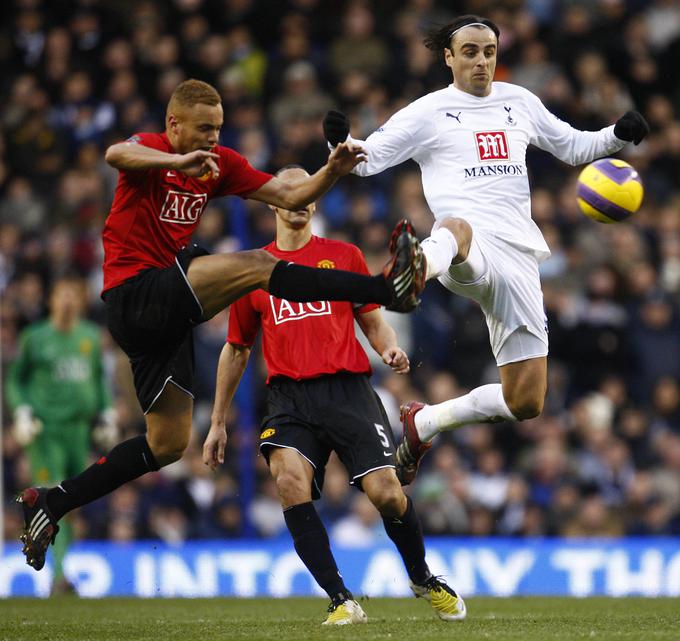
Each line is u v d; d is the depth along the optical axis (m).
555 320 45.38
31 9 56.69
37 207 49.88
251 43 57.69
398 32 55.16
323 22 57.34
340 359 21.95
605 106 53.41
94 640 18.64
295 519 21.23
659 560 35.09
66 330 34.53
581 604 26.95
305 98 51.78
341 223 48.00
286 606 27.20
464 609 21.83
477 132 22.45
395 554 34.59
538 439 43.25
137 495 39.81
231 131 51.41
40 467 34.44
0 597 31.47
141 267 19.83
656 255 49.53
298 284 18.97
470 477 41.78
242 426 40.66
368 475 21.31
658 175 52.69
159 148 19.78
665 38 57.78
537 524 40.28
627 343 45.62
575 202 49.69
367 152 21.02
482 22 22.66
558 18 57.06
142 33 54.88
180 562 34.53
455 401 24.19
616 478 42.25
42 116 52.75
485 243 22.14
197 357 43.12
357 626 20.06
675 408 45.00
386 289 18.84
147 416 20.92
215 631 19.78
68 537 33.34
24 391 34.50
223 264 19.11
